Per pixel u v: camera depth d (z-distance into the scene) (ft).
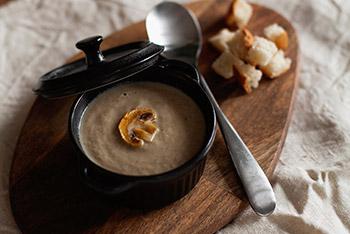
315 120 1.62
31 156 1.46
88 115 1.38
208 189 1.38
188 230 1.31
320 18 1.96
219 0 1.94
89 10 2.02
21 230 1.32
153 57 1.30
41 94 1.30
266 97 1.61
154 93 1.43
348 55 1.84
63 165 1.43
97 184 1.19
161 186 1.24
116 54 1.47
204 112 1.37
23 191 1.39
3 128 1.61
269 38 1.73
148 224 1.32
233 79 1.66
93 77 1.26
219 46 1.75
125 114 1.36
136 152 1.30
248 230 1.36
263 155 1.46
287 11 2.01
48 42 1.91
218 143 1.47
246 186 1.35
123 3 2.04
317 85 1.73
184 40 1.76
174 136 1.33
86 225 1.32
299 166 1.50
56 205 1.36
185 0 2.06
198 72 1.57
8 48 1.87
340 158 1.51
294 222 1.37
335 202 1.42
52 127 1.52
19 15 1.98
